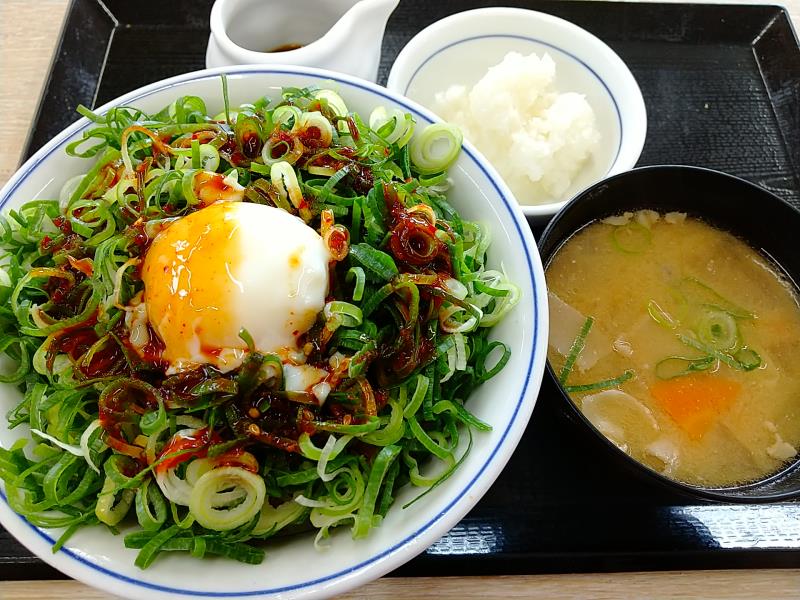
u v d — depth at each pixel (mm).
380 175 192
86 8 300
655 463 198
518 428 156
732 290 227
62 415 167
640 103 259
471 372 177
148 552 150
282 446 157
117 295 169
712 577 199
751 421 204
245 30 279
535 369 163
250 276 159
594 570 198
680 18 315
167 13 306
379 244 179
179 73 296
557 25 284
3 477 155
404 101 209
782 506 202
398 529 152
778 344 217
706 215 239
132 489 163
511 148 271
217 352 159
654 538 196
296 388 159
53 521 154
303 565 150
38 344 179
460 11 323
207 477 152
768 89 301
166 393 158
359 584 145
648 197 236
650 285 228
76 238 187
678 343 217
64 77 285
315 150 193
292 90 212
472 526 198
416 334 167
